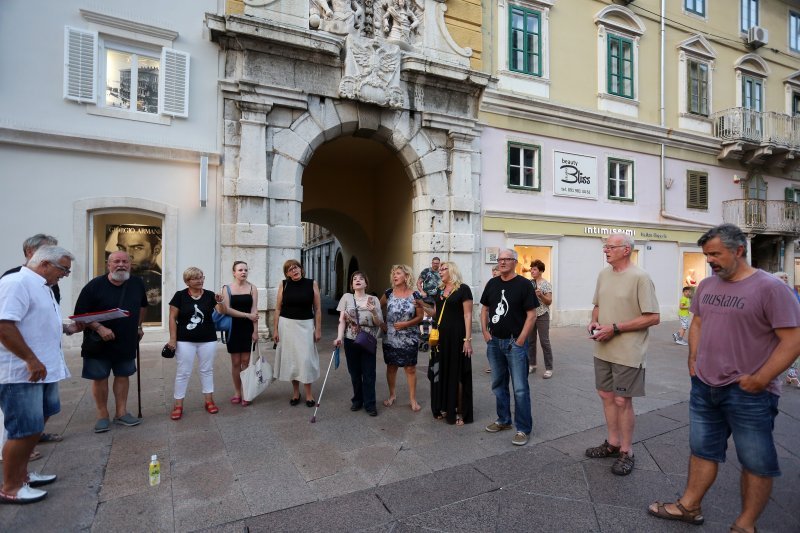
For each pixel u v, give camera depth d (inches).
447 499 122.1
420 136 398.9
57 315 128.9
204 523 110.0
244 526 108.9
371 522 111.3
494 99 429.7
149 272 319.0
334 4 360.2
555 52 471.5
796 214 622.2
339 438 164.4
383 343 199.5
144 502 118.7
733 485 131.9
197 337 182.4
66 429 167.9
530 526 109.8
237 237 326.3
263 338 332.8
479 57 428.1
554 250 468.1
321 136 362.3
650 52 535.8
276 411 192.9
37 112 281.3
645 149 530.3
